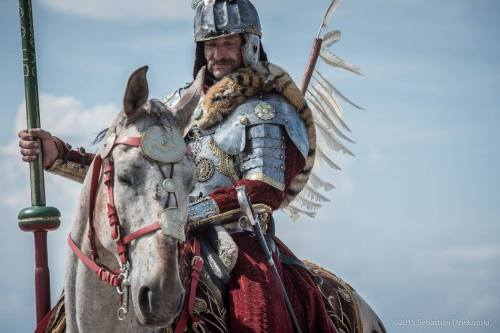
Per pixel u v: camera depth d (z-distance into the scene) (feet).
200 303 29.04
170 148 26.40
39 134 31.78
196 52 36.65
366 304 37.06
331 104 41.27
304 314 31.63
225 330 29.19
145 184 26.09
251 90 33.73
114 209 26.40
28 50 32.55
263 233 31.65
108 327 27.99
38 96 32.48
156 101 27.20
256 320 29.22
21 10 32.65
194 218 30.71
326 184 41.06
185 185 26.43
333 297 34.83
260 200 31.89
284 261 33.09
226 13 35.22
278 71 34.37
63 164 32.27
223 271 29.94
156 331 28.30
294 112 34.30
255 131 33.06
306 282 32.45
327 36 42.19
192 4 37.04
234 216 31.22
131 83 26.71
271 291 29.96
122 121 27.07
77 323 28.37
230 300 29.76
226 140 33.12
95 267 27.61
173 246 25.57
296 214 40.98
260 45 37.24
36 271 31.83
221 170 33.19
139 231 25.88
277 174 32.71
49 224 31.78
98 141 30.14
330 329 31.91
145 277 25.50
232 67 35.81
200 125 33.42
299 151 33.91
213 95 33.55
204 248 30.53
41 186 31.89
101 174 27.40
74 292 28.60
